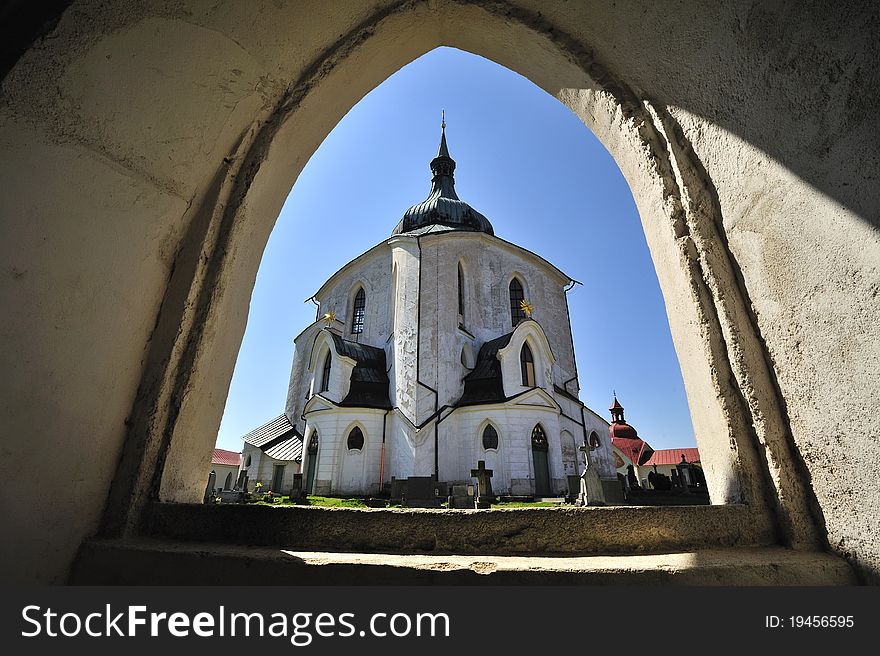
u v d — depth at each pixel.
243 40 2.87
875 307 1.60
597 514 2.04
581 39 3.18
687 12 2.45
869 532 1.70
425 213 32.62
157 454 2.47
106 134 2.32
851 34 1.64
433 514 2.09
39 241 2.05
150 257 2.64
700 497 17.61
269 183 3.28
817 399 1.94
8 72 1.96
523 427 19.73
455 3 3.47
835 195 1.75
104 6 2.24
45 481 2.06
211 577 1.90
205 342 2.72
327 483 19.98
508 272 27.69
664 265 2.89
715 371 2.35
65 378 2.16
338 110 3.78
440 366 22.44
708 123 2.48
